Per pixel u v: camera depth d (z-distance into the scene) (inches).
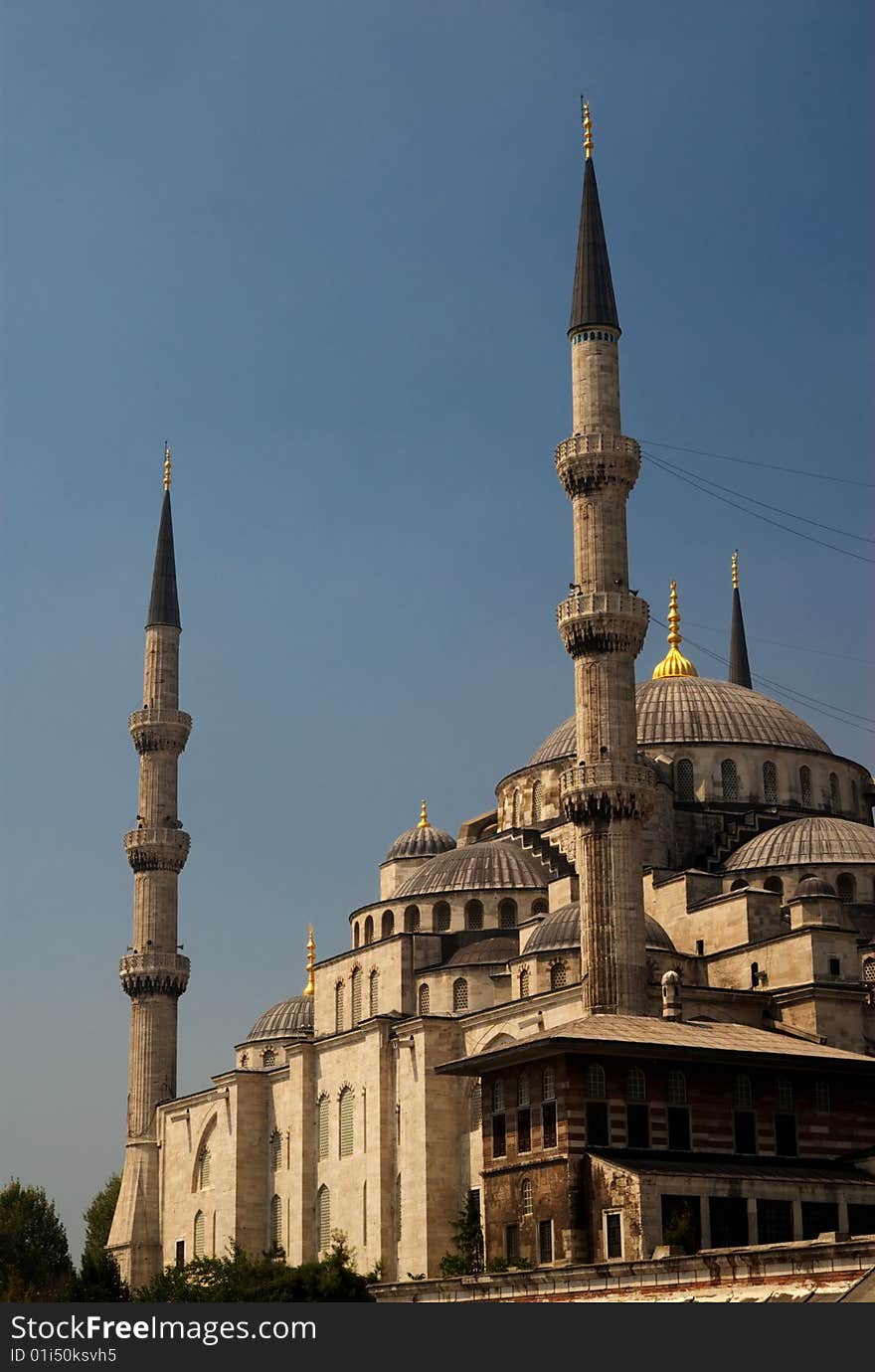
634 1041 3649.1
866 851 5000.0
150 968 6200.8
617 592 4448.8
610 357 4601.4
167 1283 4210.1
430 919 5378.9
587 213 4704.7
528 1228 3678.6
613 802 4276.6
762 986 4579.2
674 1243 3299.7
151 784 6382.9
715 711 5610.2
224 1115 5684.1
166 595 6560.0
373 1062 5044.3
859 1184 3614.7
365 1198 5004.9
